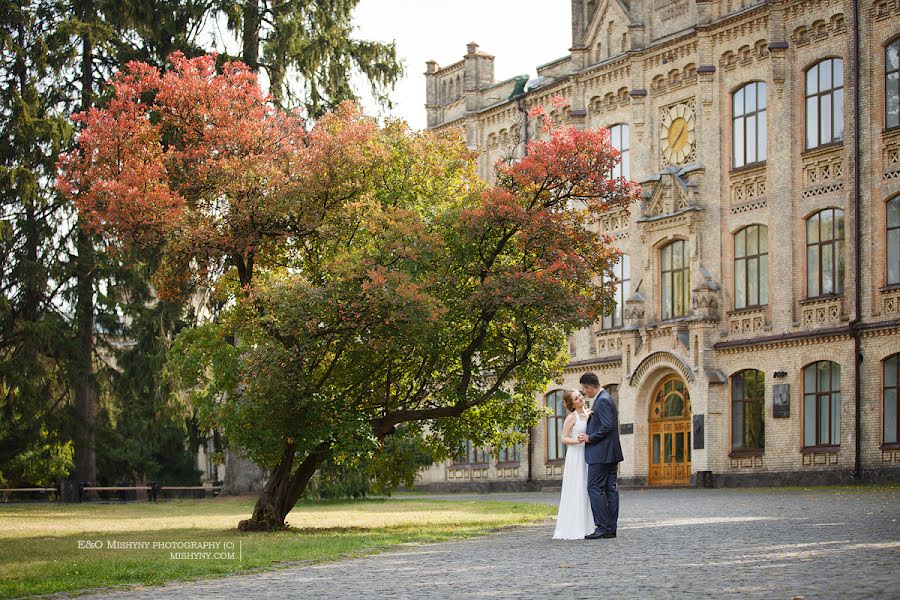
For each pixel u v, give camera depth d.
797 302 42.03
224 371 23.97
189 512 35.56
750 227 44.31
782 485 41.50
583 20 53.12
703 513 24.91
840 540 15.51
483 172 58.38
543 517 26.84
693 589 10.91
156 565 15.56
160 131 26.23
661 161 48.59
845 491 34.72
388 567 14.66
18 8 47.09
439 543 18.88
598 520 17.47
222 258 26.02
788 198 42.56
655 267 48.16
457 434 27.17
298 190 24.08
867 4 40.00
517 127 56.31
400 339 22.58
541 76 55.75
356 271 22.38
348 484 44.22
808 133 42.31
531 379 26.23
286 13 47.12
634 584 11.50
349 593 11.92
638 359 47.84
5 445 55.72
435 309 22.03
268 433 23.56
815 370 41.12
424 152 26.59
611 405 17.66
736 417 43.88
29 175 45.91
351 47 48.09
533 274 23.47
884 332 38.56
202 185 25.55
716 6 46.09
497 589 11.68
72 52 47.97
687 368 45.09
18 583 13.69
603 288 25.28
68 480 52.34
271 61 47.25
